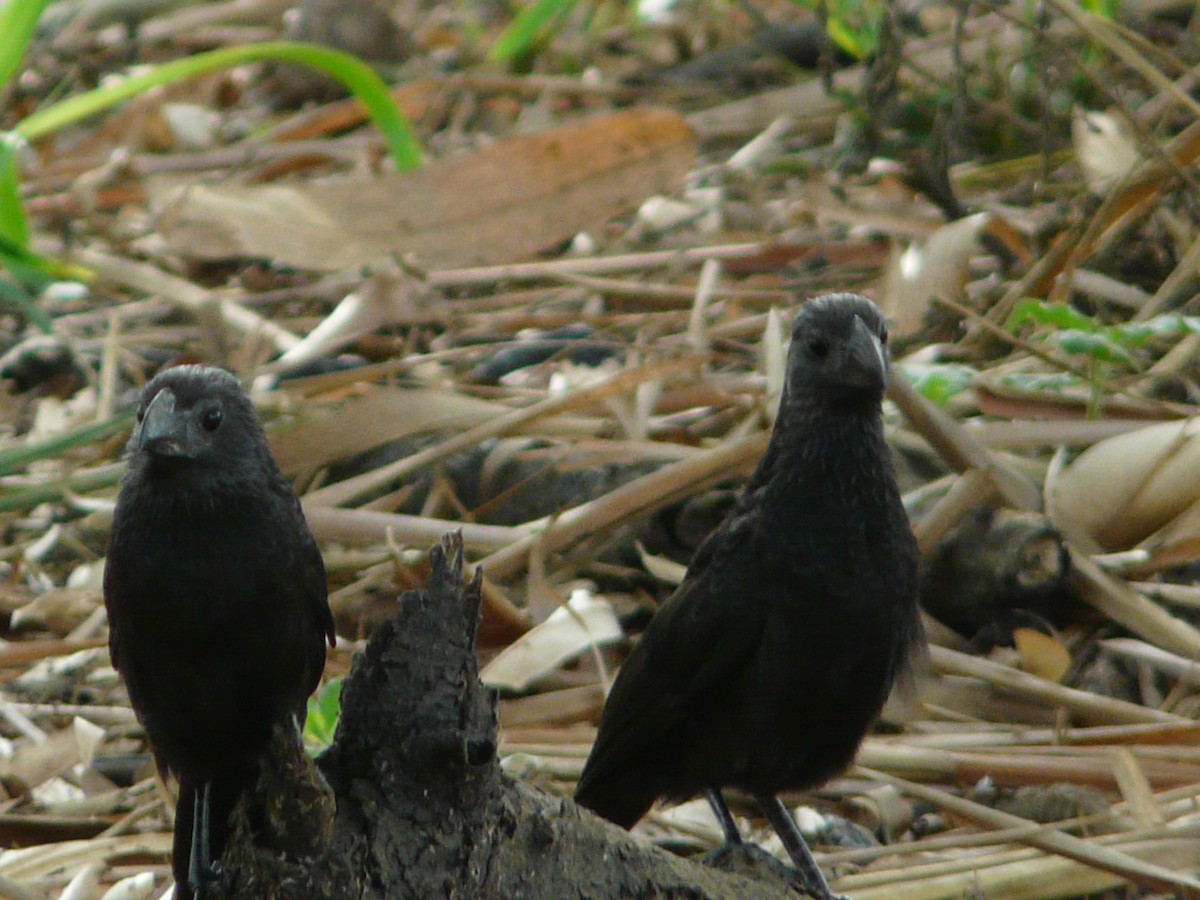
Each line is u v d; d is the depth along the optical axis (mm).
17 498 11125
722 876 7211
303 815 6043
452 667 6207
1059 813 8664
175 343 14242
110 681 10461
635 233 15430
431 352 13594
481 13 22578
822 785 8406
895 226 13672
